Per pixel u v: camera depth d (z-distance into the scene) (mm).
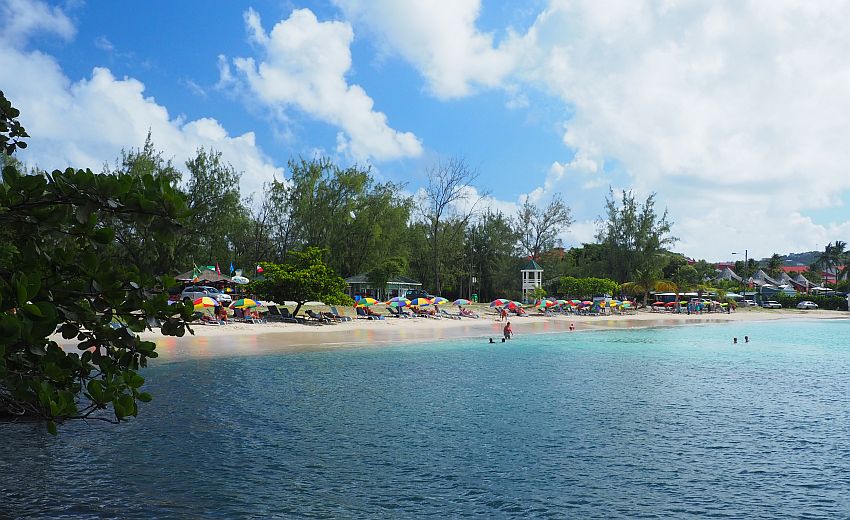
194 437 13297
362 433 13961
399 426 14688
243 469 11188
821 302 93062
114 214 4637
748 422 15500
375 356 28156
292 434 13766
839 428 14820
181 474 10805
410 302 53562
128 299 4969
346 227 68188
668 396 19141
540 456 12289
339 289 42500
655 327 52375
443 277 78688
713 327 53812
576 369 25375
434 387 20281
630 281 82688
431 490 10250
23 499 9352
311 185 67062
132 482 10305
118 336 5125
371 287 66062
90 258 4680
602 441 13492
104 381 4984
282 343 31750
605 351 32812
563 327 49719
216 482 10438
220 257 63750
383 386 20297
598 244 90062
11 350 4309
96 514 8875
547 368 25547
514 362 27375
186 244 57469
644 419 15734
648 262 82375
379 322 45438
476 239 90875
